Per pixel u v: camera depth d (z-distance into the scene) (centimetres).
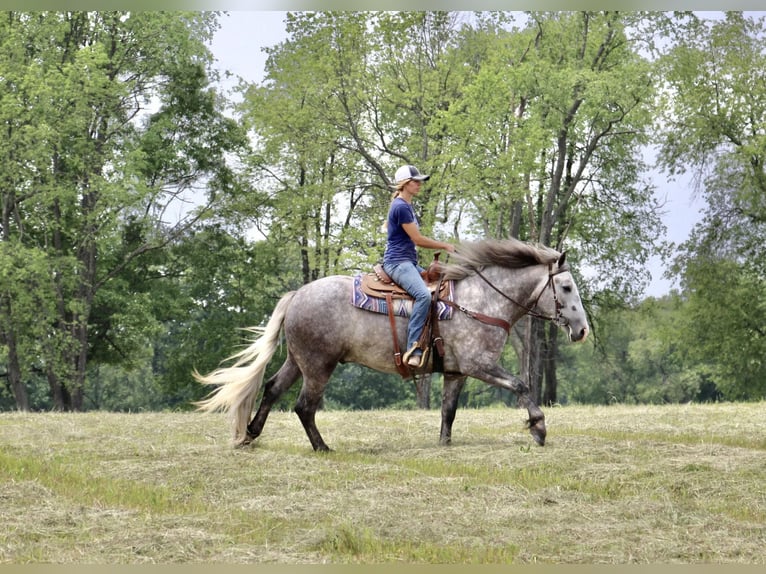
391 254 1073
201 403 1096
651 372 6378
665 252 3497
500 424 1447
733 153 3341
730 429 1341
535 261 1091
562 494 839
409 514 757
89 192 3086
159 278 3697
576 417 1543
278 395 1112
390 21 2866
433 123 2756
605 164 3347
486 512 765
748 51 3356
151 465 967
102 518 742
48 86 2794
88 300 3225
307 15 2905
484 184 2734
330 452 1081
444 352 1075
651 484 883
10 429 1339
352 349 1073
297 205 3062
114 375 5947
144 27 3150
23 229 3078
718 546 666
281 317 1099
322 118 2998
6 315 2961
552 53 3106
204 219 3388
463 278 1089
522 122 2814
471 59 3127
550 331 3569
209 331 3725
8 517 737
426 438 1245
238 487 870
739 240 3509
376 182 3219
